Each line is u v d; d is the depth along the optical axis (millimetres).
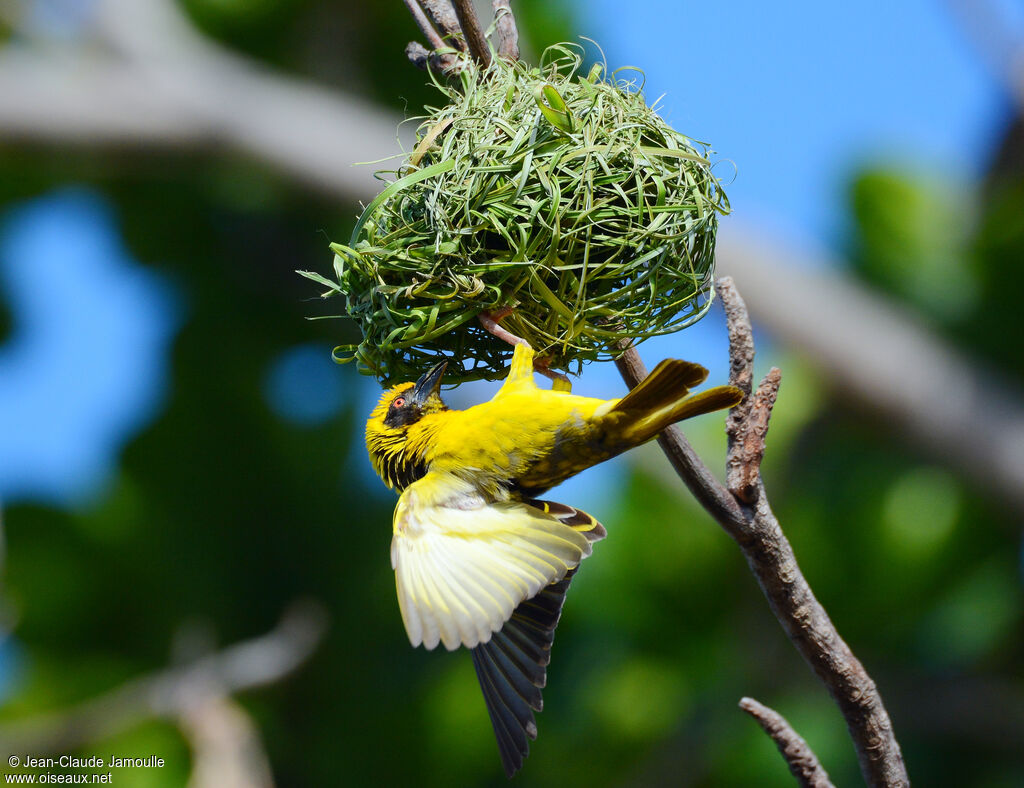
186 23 13898
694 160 6242
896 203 12961
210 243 14586
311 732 12070
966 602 11883
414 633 5633
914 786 11688
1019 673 11828
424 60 6867
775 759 11508
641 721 11922
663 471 12203
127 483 12445
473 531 5895
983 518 11797
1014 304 12422
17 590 11922
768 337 11891
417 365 6746
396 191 6191
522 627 6121
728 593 11984
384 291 6176
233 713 10508
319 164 12930
